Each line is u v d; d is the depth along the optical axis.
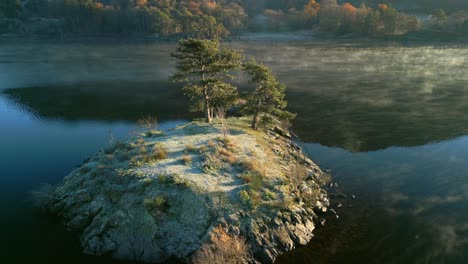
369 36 161.38
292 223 23.17
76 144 41.75
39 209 26.73
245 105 36.34
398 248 22.20
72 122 49.69
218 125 36.00
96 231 22.22
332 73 80.38
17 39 163.00
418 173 31.92
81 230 23.61
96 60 106.00
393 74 77.00
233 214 22.34
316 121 47.28
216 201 22.97
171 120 49.91
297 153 34.12
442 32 146.75
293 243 22.23
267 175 26.78
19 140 43.16
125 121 49.91
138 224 21.69
